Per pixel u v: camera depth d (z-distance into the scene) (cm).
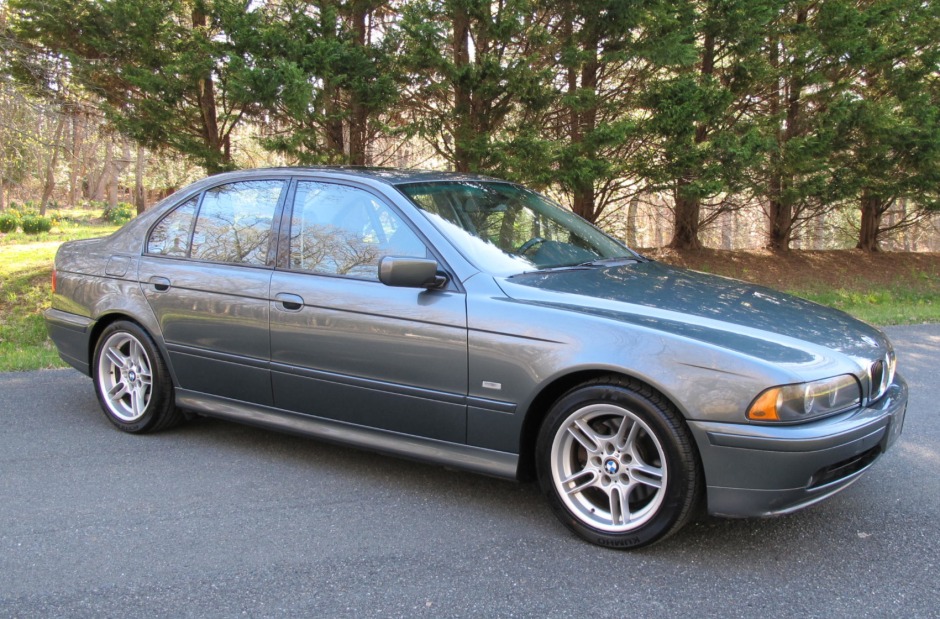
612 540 308
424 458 356
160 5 1038
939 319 954
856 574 288
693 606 265
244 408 418
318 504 356
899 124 1315
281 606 265
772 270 1588
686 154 1128
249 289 402
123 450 432
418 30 978
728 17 1173
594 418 317
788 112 1402
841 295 1378
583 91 1052
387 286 362
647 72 1207
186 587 278
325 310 374
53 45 1136
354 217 386
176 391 445
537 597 271
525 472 339
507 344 324
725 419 283
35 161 1944
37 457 419
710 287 368
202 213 442
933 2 1352
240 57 979
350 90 1039
